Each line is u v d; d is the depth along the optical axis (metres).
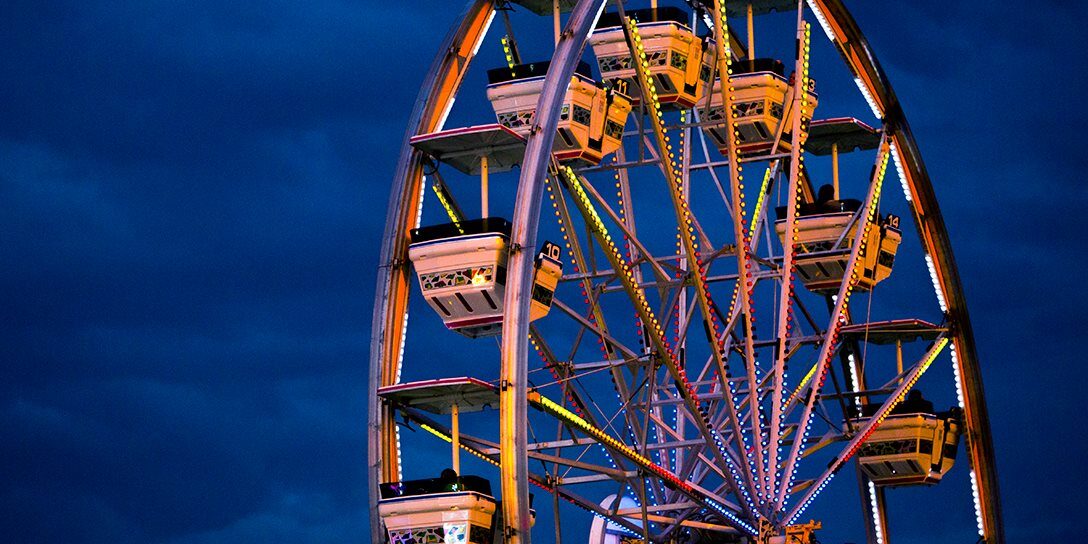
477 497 53.06
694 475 64.69
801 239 64.00
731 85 57.44
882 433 65.75
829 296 65.56
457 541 52.72
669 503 62.91
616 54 59.22
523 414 50.91
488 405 55.66
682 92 59.78
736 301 61.50
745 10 64.19
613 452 57.09
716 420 63.00
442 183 55.75
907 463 65.56
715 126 58.09
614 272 53.75
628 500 63.44
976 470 67.50
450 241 53.97
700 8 63.47
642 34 58.94
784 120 63.25
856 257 61.66
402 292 56.34
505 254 53.97
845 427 64.31
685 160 63.69
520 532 50.28
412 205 56.59
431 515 52.97
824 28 62.41
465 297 53.94
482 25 58.19
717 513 58.78
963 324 66.25
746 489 58.34
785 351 61.06
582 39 54.25
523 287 51.84
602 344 59.91
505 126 54.28
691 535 63.19
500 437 50.97
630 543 62.81
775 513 59.22
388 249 56.47
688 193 63.25
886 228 64.50
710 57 62.28
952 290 66.06
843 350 68.12
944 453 66.75
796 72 61.12
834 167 67.00
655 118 53.78
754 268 64.31
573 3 59.41
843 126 65.50
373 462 55.16
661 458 63.53
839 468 61.09
